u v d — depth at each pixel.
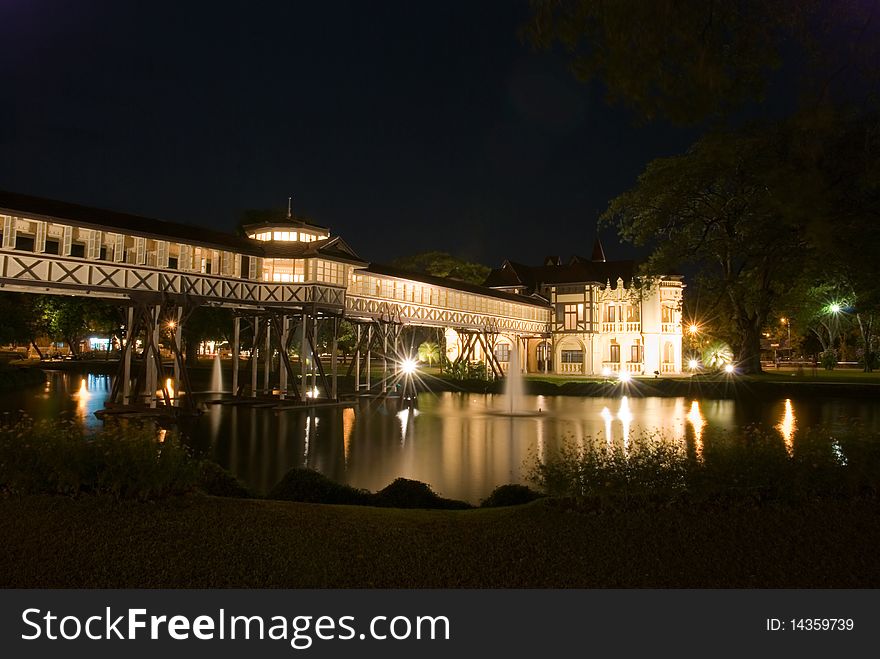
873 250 15.73
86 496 7.71
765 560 6.30
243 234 53.16
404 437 22.44
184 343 55.62
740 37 8.26
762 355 103.44
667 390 43.66
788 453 8.33
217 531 6.90
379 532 7.10
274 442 21.14
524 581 5.94
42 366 66.62
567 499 7.98
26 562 6.09
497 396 43.59
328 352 71.44
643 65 7.94
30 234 25.14
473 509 8.80
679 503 7.66
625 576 6.03
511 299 59.44
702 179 37.44
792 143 9.91
